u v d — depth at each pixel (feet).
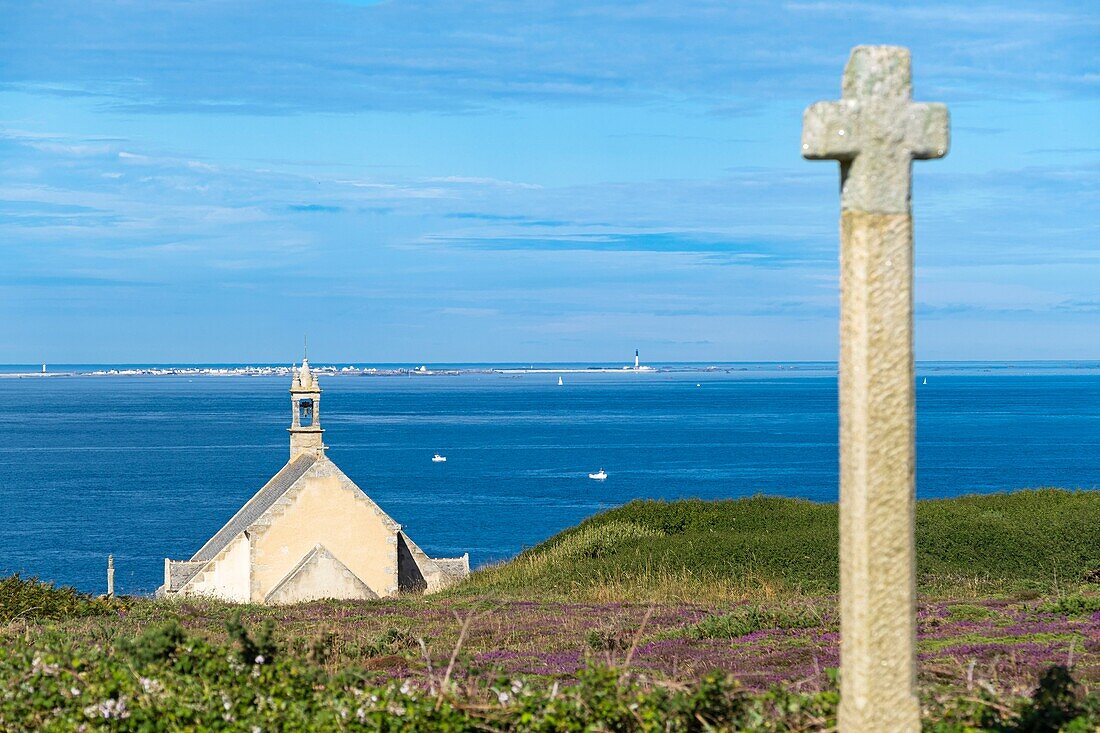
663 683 96.73
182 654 110.11
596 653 152.66
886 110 68.74
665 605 223.51
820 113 68.59
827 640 160.35
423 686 107.04
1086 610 172.65
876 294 68.90
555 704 90.79
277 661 109.29
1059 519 286.66
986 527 278.87
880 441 69.26
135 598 246.47
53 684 100.58
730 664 143.33
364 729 89.81
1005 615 175.52
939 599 208.95
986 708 88.99
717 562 277.44
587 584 275.59
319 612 222.69
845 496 70.79
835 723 84.43
